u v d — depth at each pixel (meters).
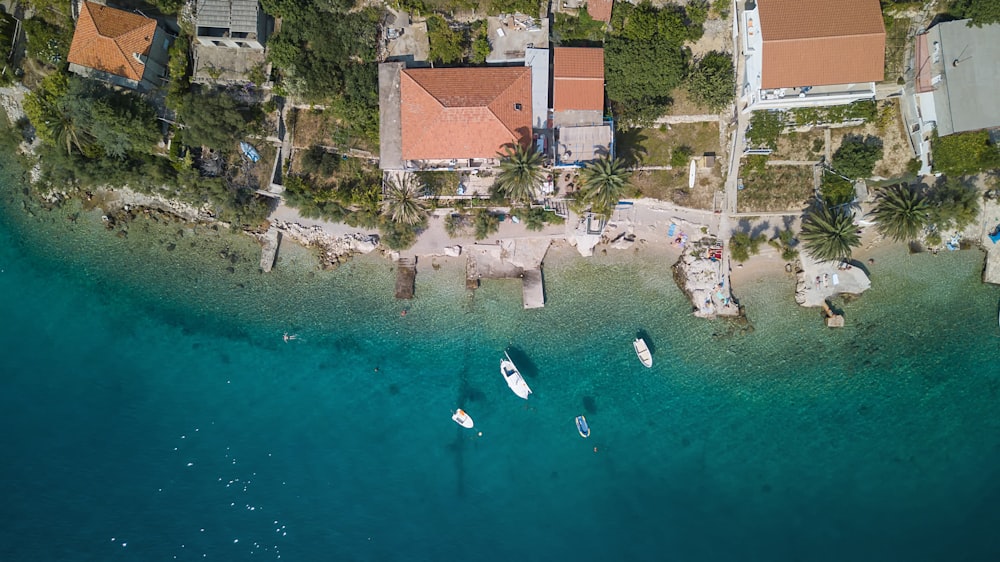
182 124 50.91
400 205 50.66
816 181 51.50
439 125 48.12
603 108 50.47
